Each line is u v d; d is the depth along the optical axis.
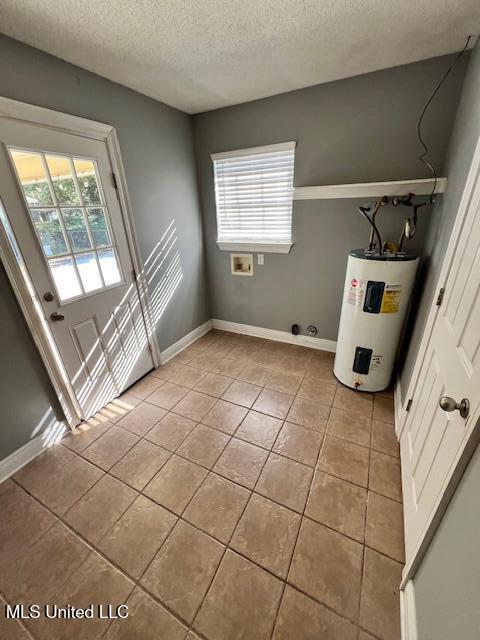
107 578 1.14
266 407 2.08
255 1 1.17
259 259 2.83
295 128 2.22
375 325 1.95
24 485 1.54
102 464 1.66
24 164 1.46
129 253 2.17
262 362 2.68
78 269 1.81
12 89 1.37
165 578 1.13
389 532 1.26
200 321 3.24
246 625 1.00
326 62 1.71
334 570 1.13
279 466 1.60
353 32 1.41
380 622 0.99
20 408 1.62
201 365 2.67
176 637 0.98
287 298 2.85
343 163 2.16
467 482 0.75
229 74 1.82
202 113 2.52
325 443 1.74
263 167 2.49
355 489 1.45
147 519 1.35
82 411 1.98
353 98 1.97
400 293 1.84
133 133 2.05
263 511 1.37
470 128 1.35
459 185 1.38
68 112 1.62
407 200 1.91
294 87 2.06
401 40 1.50
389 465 1.58
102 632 1.00
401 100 1.85
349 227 2.32
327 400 2.12
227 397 2.21
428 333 1.43
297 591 1.08
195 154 2.70
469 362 0.87
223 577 1.13
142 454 1.72
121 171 1.99
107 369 2.13
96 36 1.36
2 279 1.46
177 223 2.62
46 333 1.68
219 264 3.09
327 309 2.69
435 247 1.70
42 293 1.62
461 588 0.65
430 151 1.88
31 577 1.16
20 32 1.30
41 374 1.70
